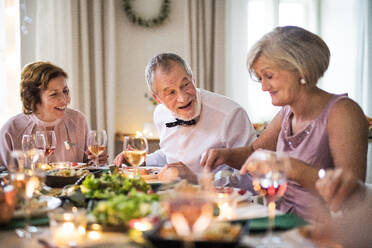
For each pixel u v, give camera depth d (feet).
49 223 3.43
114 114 14.34
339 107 4.70
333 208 3.59
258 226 3.21
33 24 13.76
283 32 4.79
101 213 3.20
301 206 4.83
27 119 8.37
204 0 14.79
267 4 15.58
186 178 5.02
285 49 4.69
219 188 4.52
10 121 8.32
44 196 4.33
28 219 3.31
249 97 15.44
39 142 6.21
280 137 5.42
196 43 14.79
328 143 4.82
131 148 5.66
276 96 4.97
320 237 3.00
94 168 6.47
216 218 3.51
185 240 2.69
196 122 7.41
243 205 4.08
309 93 4.95
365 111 16.60
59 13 13.66
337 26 16.90
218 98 7.55
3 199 3.31
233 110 7.39
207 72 15.02
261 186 3.41
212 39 15.08
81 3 13.70
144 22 14.83
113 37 14.24
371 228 3.36
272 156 3.35
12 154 3.98
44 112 8.30
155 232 2.81
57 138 8.52
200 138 7.38
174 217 2.73
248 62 5.02
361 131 4.54
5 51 13.65
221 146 7.34
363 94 16.65
